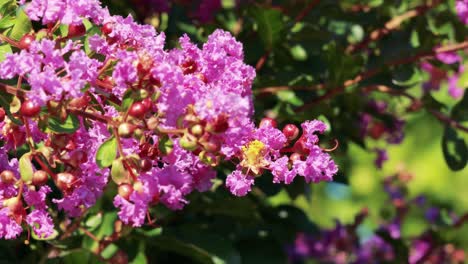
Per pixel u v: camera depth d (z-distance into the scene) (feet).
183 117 1.51
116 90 1.56
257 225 2.55
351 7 2.60
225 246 2.25
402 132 3.16
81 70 1.49
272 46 2.34
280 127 2.33
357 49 2.59
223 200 2.29
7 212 1.56
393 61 2.44
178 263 2.51
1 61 1.61
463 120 2.55
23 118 1.55
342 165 2.59
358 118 2.74
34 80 1.48
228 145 1.54
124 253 2.03
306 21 2.53
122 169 1.52
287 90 2.40
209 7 2.59
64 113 1.51
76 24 1.59
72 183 1.57
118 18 1.62
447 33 2.75
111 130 1.58
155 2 2.50
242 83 1.66
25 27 1.66
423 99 2.57
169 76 1.49
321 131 1.63
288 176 1.61
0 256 2.06
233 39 1.67
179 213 2.37
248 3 2.59
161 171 1.54
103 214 2.08
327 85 2.40
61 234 2.05
